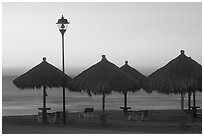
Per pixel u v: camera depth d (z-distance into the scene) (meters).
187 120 20.11
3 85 90.94
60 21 20.75
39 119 21.67
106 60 20.83
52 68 21.61
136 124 20.36
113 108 45.22
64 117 20.83
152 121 21.41
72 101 54.25
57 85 21.30
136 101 53.66
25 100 55.75
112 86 19.95
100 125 19.94
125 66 25.20
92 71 20.36
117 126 19.84
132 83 20.42
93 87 19.94
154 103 50.78
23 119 22.58
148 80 20.61
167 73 20.08
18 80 21.58
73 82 20.56
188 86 19.53
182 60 20.31
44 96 21.86
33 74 21.42
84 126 19.97
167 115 23.55
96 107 46.38
